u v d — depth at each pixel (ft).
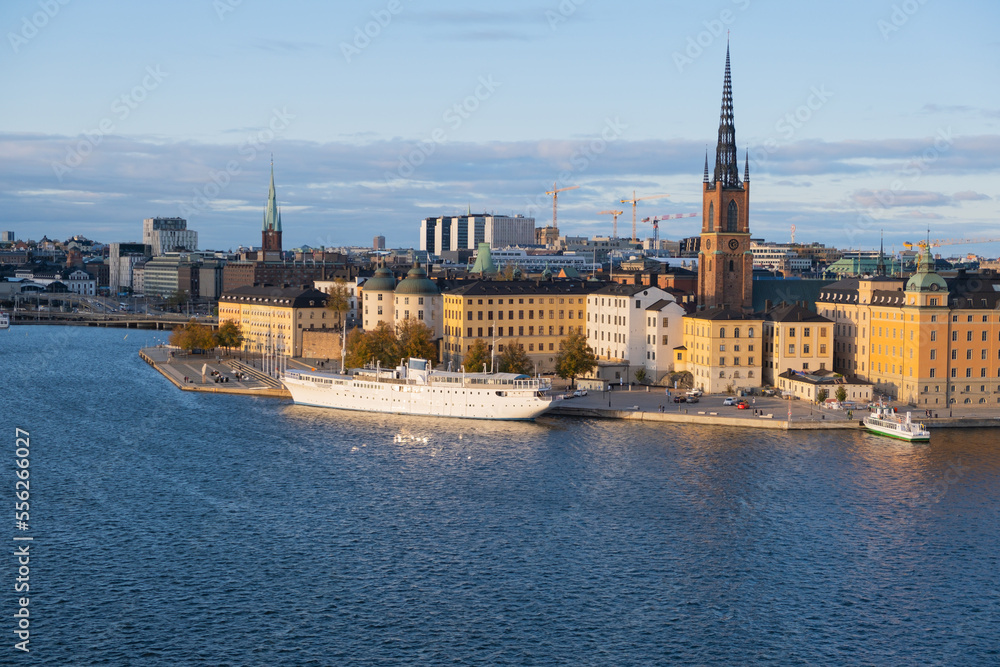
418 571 501.15
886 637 440.86
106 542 537.24
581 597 474.08
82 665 414.41
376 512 583.99
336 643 431.84
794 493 617.21
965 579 495.41
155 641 432.66
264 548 529.45
